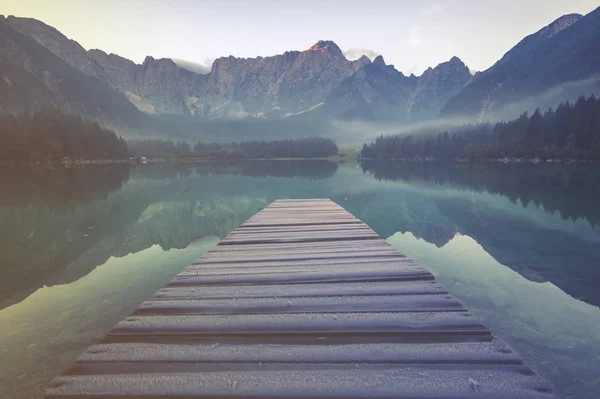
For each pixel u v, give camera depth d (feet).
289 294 14.88
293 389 9.05
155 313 13.28
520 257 26.12
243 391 9.02
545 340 13.70
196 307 13.71
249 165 313.12
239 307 13.66
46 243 32.37
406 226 39.93
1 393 10.93
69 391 9.20
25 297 18.99
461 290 19.16
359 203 60.49
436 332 11.50
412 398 8.69
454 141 378.94
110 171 199.62
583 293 18.65
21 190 86.02
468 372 9.55
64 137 309.63
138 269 24.27
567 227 38.55
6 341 14.07
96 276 22.70
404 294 14.58
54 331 14.94
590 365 12.05
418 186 95.35
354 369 9.76
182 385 9.27
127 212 51.88
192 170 213.87
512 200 62.49
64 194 76.89
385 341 11.07
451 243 31.27
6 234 36.55
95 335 14.57
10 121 306.76
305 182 112.98
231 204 60.49
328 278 16.72
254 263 19.42
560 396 10.64
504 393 8.77
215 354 10.56
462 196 70.18
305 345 10.94
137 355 10.59
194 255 28.14
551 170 175.22
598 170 170.19
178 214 50.11
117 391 9.14
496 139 332.80
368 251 21.34
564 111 289.74
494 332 14.39
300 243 23.97
